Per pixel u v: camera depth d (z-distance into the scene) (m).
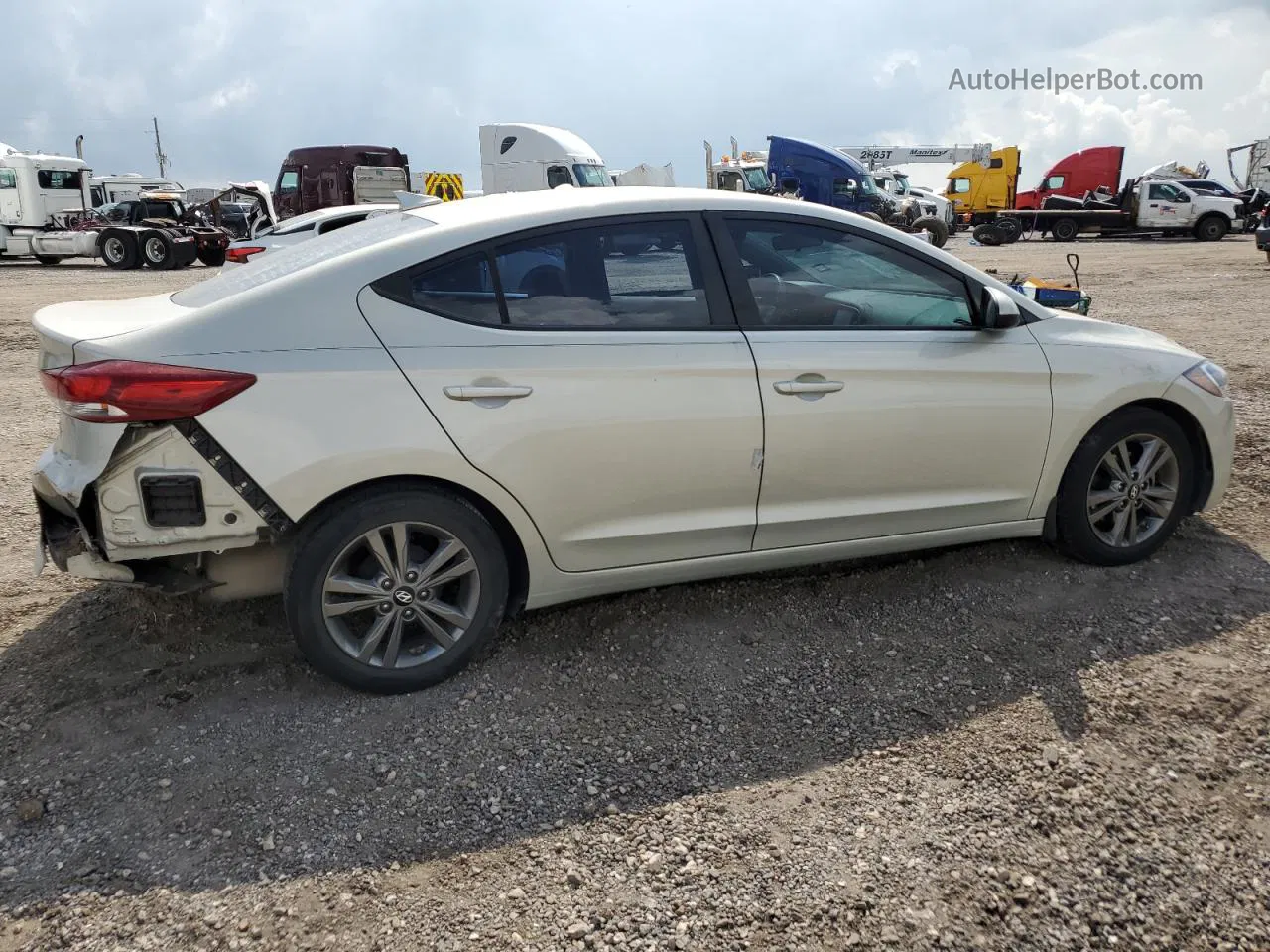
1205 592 3.78
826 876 2.35
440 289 3.03
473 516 3.06
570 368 3.07
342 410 2.86
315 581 2.92
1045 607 3.67
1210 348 9.19
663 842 2.48
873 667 3.30
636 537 3.27
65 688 3.14
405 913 2.25
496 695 3.13
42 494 2.99
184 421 2.74
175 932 2.19
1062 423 3.74
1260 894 2.29
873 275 3.54
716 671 3.29
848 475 3.47
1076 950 2.14
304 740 2.88
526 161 23.16
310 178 24.25
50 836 2.48
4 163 25.50
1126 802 2.60
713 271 3.33
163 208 25.23
